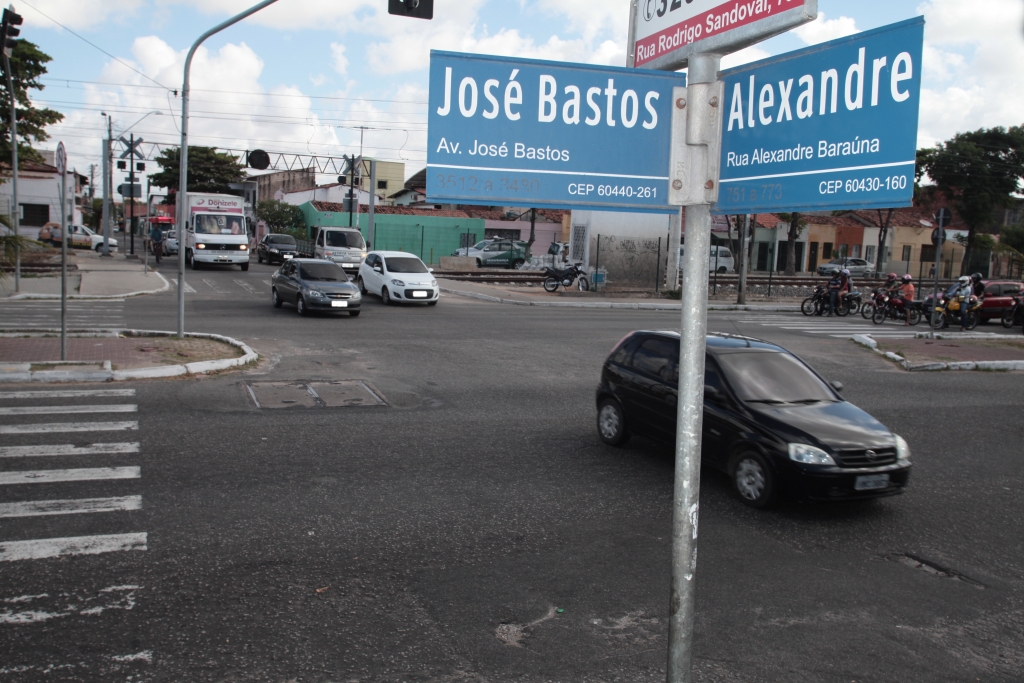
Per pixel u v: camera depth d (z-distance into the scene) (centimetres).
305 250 4631
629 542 637
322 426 978
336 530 636
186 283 2928
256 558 574
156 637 455
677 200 241
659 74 252
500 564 584
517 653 454
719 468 795
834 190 223
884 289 2641
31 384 1145
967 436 1077
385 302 2577
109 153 4438
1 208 4875
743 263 3158
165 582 528
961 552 650
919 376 1599
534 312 2555
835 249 6147
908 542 670
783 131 238
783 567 605
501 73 256
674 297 3291
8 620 469
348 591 528
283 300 2250
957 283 2555
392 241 5675
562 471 834
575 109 256
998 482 860
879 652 473
